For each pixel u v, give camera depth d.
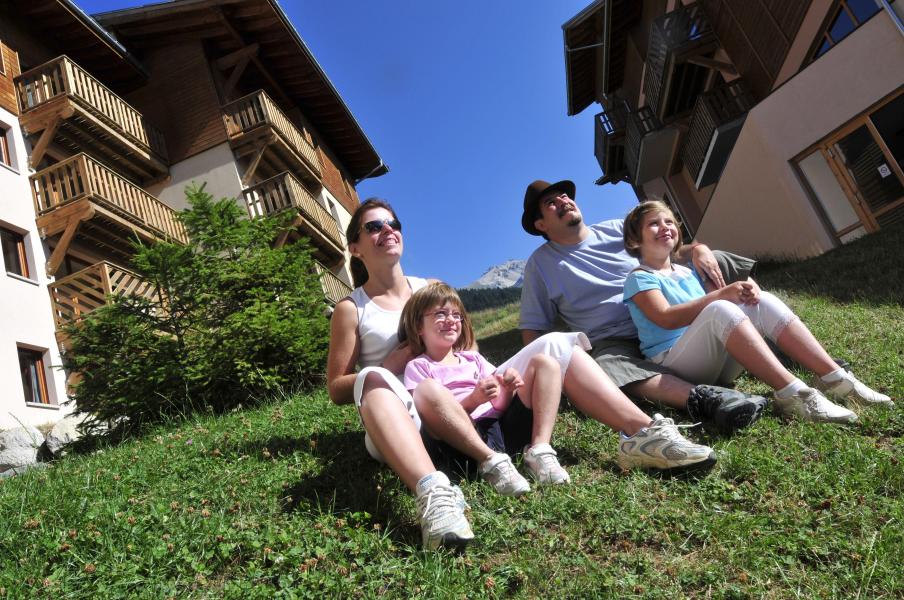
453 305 3.27
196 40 18.52
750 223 15.50
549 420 2.96
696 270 4.22
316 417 4.50
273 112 18.12
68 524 2.79
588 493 2.68
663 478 2.83
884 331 4.62
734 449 2.94
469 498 2.73
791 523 2.35
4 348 11.62
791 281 9.26
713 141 16.84
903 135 11.16
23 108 14.24
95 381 7.79
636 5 22.23
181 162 17.61
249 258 8.77
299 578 2.28
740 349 3.32
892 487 2.47
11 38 15.21
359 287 3.86
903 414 3.10
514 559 2.28
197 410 7.49
